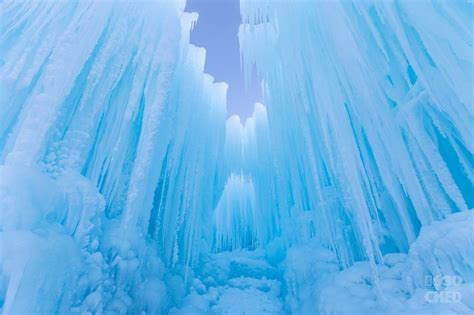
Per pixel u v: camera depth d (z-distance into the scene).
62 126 4.43
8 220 2.78
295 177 8.88
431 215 4.39
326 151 6.74
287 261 7.30
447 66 4.28
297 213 8.72
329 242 6.91
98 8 5.00
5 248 2.55
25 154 3.58
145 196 5.96
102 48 5.16
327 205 6.87
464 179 4.75
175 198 7.74
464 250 3.27
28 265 2.61
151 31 6.25
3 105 3.90
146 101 5.87
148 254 5.55
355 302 4.18
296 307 6.12
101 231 4.38
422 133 4.73
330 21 5.76
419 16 4.59
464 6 4.16
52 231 3.19
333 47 5.80
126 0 5.73
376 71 5.38
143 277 5.00
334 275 5.35
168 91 6.14
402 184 4.91
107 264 4.06
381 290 4.00
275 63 9.06
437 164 4.48
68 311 3.12
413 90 4.97
